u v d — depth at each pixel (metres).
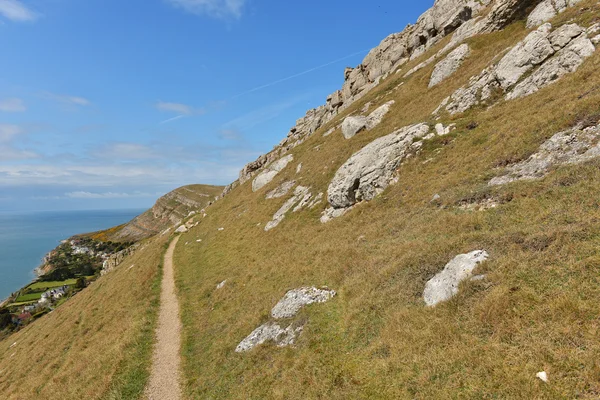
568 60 25.48
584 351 7.61
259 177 68.62
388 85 62.03
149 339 22.98
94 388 18.31
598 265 9.65
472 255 13.23
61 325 38.94
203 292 29.73
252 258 33.84
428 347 10.66
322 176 43.53
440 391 8.86
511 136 23.20
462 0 60.31
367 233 25.30
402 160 31.44
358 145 43.25
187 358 19.73
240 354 17.03
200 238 55.97
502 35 41.62
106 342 24.84
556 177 16.67
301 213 39.19
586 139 17.86
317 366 13.12
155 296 32.44
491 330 9.84
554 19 31.75
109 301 38.16
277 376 13.98
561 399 7.04
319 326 15.86
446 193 22.73
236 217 55.44
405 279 15.13
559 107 21.50
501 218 16.33
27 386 25.83
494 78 31.75
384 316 13.77
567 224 12.66
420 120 36.72
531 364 8.03
